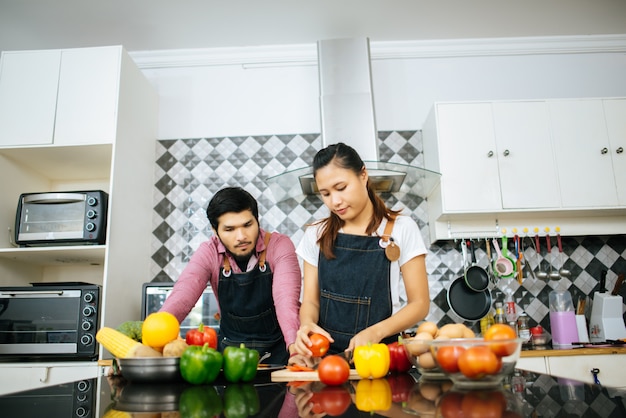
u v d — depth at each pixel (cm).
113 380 103
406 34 292
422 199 278
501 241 272
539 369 210
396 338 139
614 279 268
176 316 149
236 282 170
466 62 300
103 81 246
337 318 144
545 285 266
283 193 267
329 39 284
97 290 218
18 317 214
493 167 253
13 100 244
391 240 143
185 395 82
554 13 276
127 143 251
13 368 210
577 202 250
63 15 262
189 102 297
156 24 274
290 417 61
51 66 248
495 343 76
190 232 277
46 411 69
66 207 231
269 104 296
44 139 239
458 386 80
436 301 263
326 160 134
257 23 276
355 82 269
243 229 151
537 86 298
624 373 209
